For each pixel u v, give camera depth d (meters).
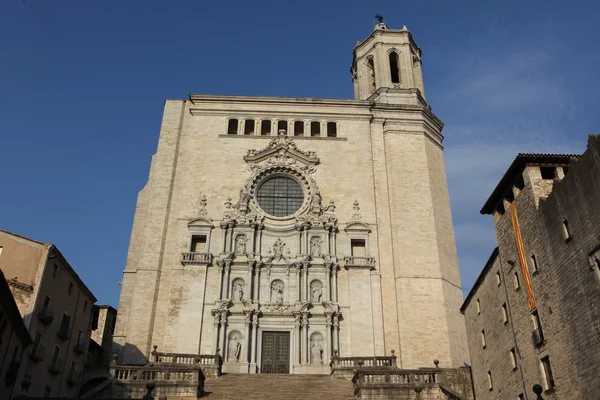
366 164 54.31
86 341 42.88
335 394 32.00
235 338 45.44
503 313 32.62
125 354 44.88
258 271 47.88
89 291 43.03
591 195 23.53
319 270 48.28
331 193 52.66
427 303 48.06
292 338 45.66
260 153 53.59
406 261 49.69
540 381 27.58
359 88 64.06
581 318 24.20
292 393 32.25
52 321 36.00
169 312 46.53
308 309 46.53
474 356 37.94
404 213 51.91
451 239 52.94
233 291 47.25
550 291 26.95
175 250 49.28
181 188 52.47
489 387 34.66
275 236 49.88
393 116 57.09
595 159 23.17
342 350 45.62
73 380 40.22
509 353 31.50
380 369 33.00
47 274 35.25
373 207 52.25
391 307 48.16
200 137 54.78
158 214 50.62
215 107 56.38
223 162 53.50
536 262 28.56
